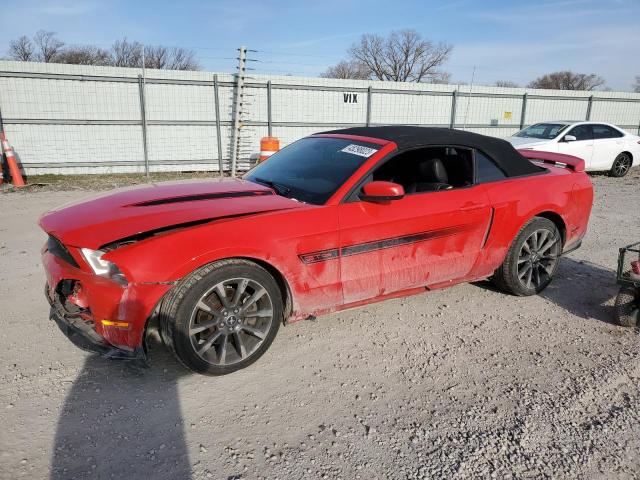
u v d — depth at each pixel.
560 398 2.96
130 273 2.70
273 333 3.22
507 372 3.25
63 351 3.34
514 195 4.12
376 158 3.59
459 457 2.46
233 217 3.05
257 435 2.59
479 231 3.98
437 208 3.70
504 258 4.26
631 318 3.86
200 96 13.52
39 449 2.43
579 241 4.80
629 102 20.12
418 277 3.77
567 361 3.40
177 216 2.99
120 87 12.70
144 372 3.12
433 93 16.50
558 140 12.07
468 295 4.53
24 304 4.07
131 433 2.57
